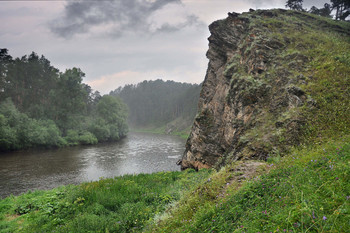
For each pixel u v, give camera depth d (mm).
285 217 3197
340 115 9367
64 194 11695
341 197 3170
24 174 23875
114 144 55312
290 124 10211
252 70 15641
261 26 18016
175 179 14055
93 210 8594
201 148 18453
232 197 4977
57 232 6973
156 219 6668
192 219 5023
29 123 45406
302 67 13828
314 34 17344
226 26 20781
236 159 10891
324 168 4367
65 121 59031
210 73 21266
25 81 63562
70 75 62062
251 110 13633
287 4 35812
